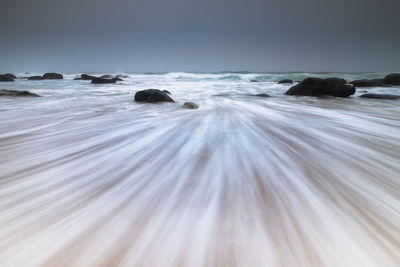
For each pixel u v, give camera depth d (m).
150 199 1.93
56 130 4.73
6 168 2.65
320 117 6.52
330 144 3.83
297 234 1.49
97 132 4.52
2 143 3.75
